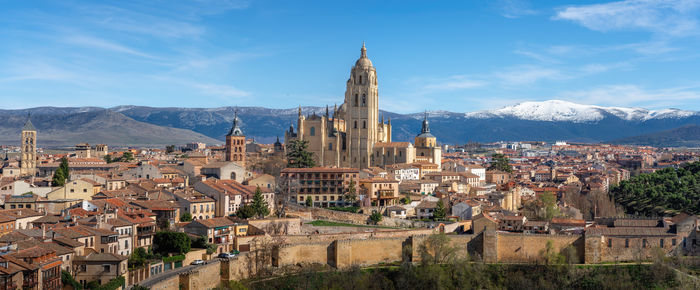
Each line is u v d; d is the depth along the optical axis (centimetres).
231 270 18612
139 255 18150
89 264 16088
